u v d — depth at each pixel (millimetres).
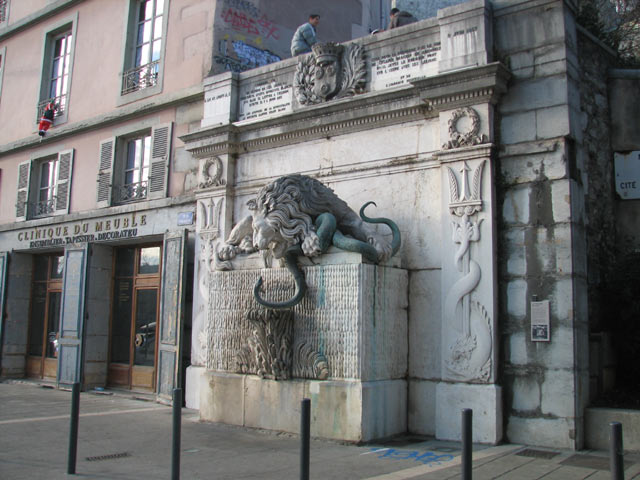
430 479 5066
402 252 7680
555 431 6352
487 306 6809
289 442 6691
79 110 13070
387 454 6098
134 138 12055
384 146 8078
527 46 7074
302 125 8781
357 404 6609
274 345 7176
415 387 7316
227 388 7738
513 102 7070
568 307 6430
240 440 6805
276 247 7328
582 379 6488
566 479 5070
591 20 8352
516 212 6883
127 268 11898
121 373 11547
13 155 14641
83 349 11500
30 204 13852
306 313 7156
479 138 7062
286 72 9352
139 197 11523
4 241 14117
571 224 6543
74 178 12867
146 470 5453
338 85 8625
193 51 11016
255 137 9352
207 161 9930
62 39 14414
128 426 7719
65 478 5156
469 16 7371
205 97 10242
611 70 8195
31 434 7164
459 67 7352
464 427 3811
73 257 11992
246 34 11320
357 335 6734
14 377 13461
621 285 7238
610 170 8008
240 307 7816
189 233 10273
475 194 7016
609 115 8141
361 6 14273
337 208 7523
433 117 7680
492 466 5543
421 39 7945
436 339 7254
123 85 12164
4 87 15375
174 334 9711
